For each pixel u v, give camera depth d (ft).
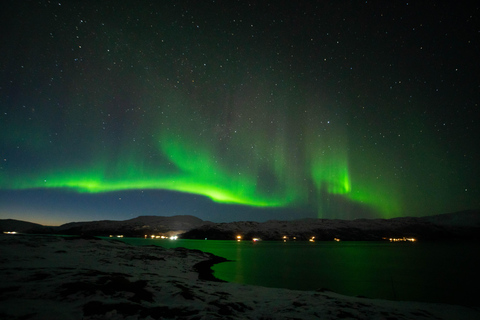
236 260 122.62
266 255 160.45
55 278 34.09
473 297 57.00
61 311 23.13
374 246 301.84
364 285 68.03
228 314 28.50
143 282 37.86
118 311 25.13
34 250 61.72
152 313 25.93
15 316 20.84
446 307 40.42
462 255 176.96
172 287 37.04
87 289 29.96
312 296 40.57
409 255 175.32
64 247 71.92
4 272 35.94
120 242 101.30
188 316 26.27
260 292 42.68
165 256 86.69
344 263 121.49
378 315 31.63
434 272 95.55
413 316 32.81
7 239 71.51
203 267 82.74
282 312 31.24
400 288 65.51
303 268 100.53
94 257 63.46
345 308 33.73
